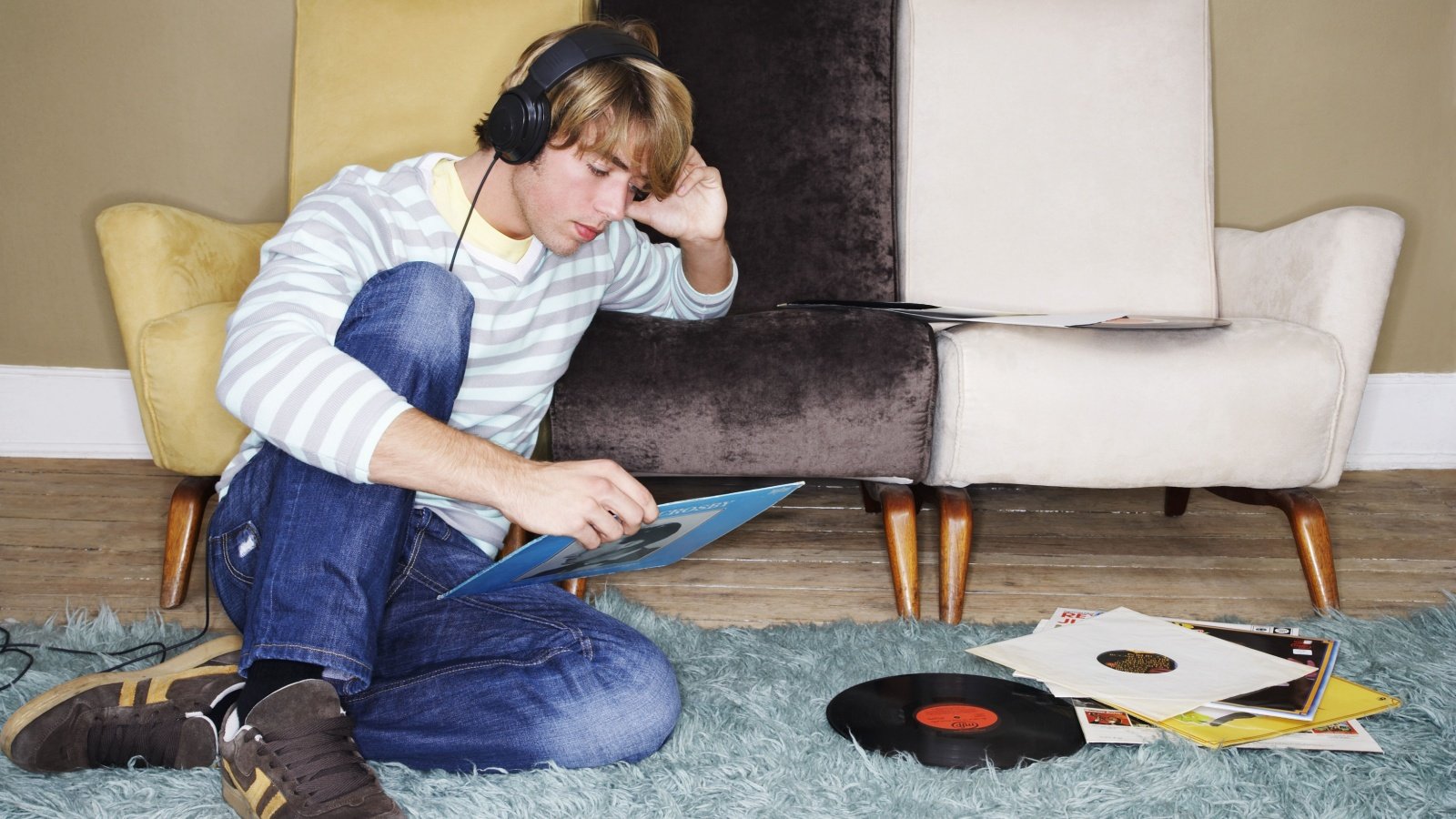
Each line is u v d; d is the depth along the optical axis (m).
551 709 1.10
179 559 1.71
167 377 1.61
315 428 0.95
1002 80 2.19
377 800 0.96
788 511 2.32
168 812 1.02
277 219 2.62
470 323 1.11
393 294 1.06
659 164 1.12
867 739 1.19
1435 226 2.62
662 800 1.06
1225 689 1.25
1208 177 2.17
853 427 1.60
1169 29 2.19
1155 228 2.14
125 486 2.42
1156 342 1.67
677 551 1.20
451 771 1.13
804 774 1.12
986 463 1.65
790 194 2.10
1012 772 1.11
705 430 1.58
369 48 2.08
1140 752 1.14
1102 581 1.89
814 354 1.59
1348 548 2.07
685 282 1.60
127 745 1.12
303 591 0.98
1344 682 1.31
